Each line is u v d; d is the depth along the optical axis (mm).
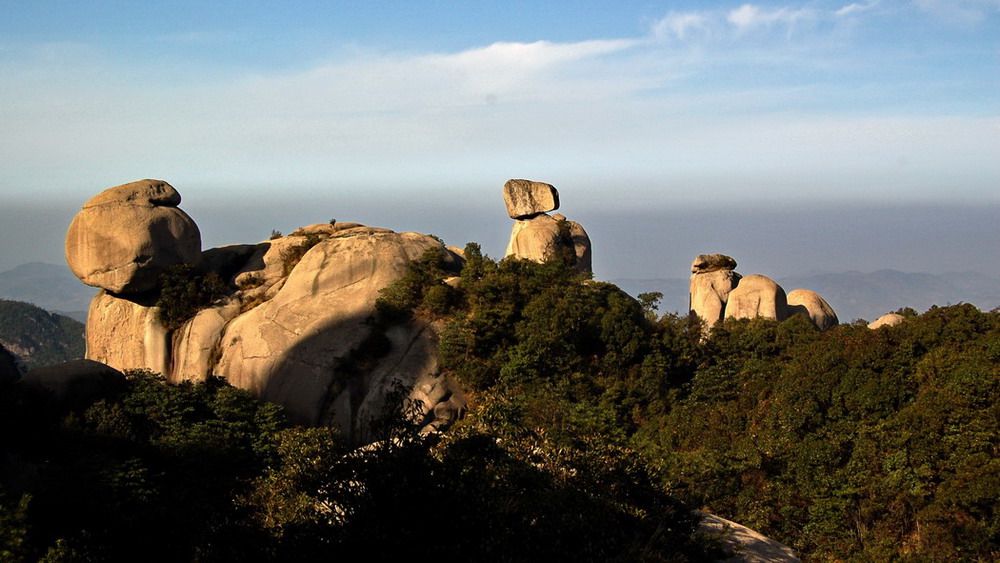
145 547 20688
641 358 44625
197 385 42375
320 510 18234
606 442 25703
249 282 53750
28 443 35250
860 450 29906
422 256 50156
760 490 30984
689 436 37062
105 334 53719
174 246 52938
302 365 45250
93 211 51844
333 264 50344
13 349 181500
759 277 54594
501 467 20281
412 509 16000
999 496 25953
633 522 20172
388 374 43438
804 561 28203
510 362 42125
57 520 26094
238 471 36750
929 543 26656
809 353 36906
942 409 29359
